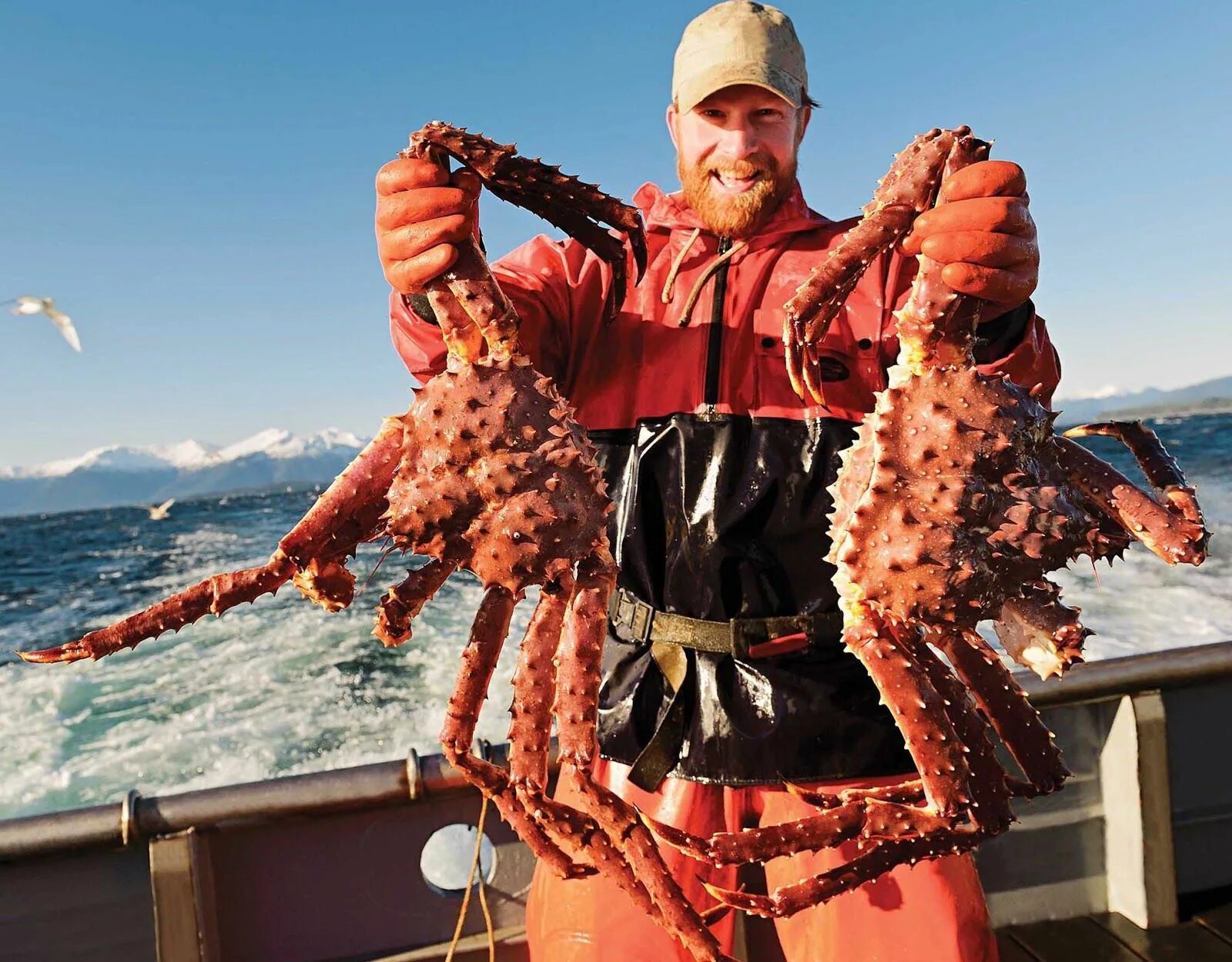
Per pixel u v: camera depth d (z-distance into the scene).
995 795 1.25
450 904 1.91
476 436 1.18
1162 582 7.13
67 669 6.56
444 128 1.17
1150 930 2.04
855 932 1.50
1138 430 1.45
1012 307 1.19
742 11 1.48
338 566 1.35
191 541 18.08
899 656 1.21
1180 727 2.14
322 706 5.31
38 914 1.74
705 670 1.51
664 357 1.57
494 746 1.85
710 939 1.11
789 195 1.61
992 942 1.53
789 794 1.54
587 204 1.21
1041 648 1.30
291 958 1.85
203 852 1.76
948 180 1.15
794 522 1.50
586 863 1.29
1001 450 1.19
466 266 1.21
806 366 1.22
